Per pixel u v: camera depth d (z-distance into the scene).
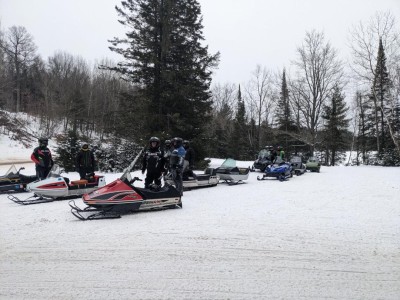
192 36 23.75
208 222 7.48
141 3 22.05
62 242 5.89
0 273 4.52
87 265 4.82
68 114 53.25
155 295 3.91
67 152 24.33
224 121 54.19
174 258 5.14
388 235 6.47
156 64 21.78
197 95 23.78
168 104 22.73
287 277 4.46
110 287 4.11
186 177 12.82
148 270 4.66
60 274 4.49
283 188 13.91
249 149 50.78
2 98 54.66
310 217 8.05
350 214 8.43
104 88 63.41
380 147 41.53
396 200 10.67
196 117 23.89
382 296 3.91
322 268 4.79
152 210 8.81
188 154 13.07
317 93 38.81
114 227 6.98
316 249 5.62
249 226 7.13
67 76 66.94
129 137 23.62
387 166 34.22
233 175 15.04
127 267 4.76
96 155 24.56
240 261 5.05
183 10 23.02
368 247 5.74
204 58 23.53
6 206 9.35
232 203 10.07
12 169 12.20
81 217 7.70
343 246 5.79
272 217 8.04
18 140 46.44
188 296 3.89
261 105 50.31
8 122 50.88
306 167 24.12
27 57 67.75
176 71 21.98
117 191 8.00
